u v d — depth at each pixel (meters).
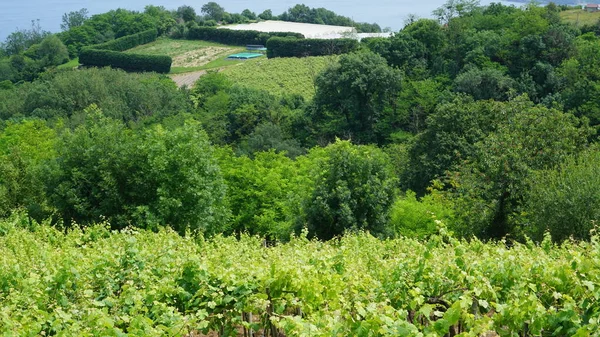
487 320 7.17
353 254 12.83
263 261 11.42
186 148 25.62
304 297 8.66
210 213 25.45
